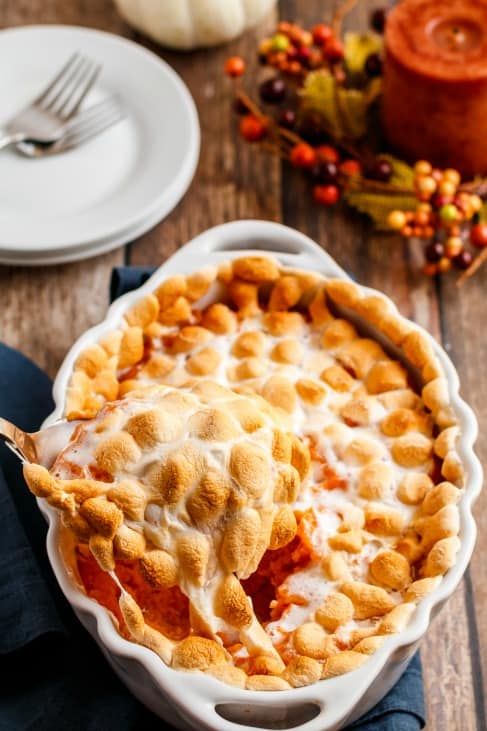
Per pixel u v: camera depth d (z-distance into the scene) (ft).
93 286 4.19
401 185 4.25
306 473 3.33
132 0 4.56
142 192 4.24
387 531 3.33
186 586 3.15
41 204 4.25
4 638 3.47
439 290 4.20
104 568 3.14
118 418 3.23
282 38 4.42
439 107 4.19
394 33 4.23
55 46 4.55
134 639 3.14
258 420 3.23
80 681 3.49
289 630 3.23
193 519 3.14
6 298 4.16
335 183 4.28
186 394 3.26
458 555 3.23
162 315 3.62
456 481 3.35
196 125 4.33
